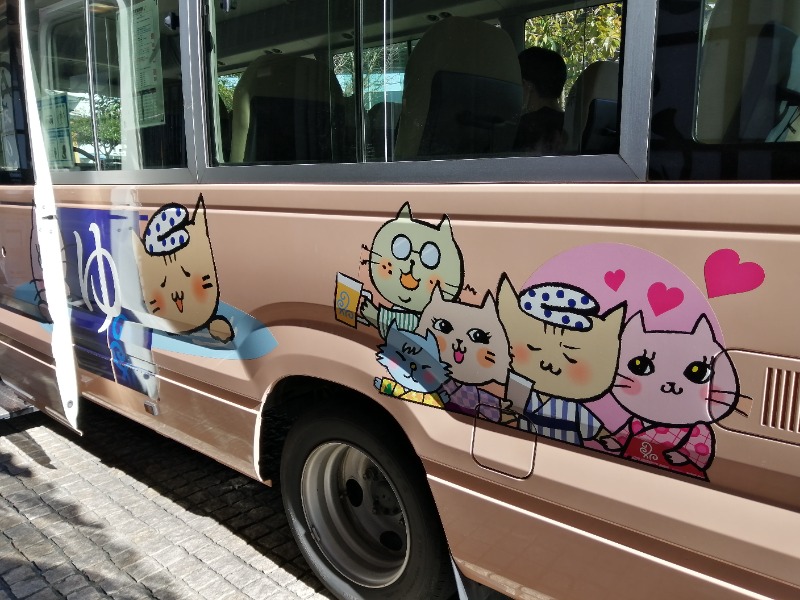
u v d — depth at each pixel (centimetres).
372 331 217
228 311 266
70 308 363
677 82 154
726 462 150
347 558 272
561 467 177
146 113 292
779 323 140
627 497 165
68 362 368
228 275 262
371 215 211
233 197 254
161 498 361
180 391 300
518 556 193
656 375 158
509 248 180
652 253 156
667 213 153
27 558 307
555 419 178
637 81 160
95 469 393
